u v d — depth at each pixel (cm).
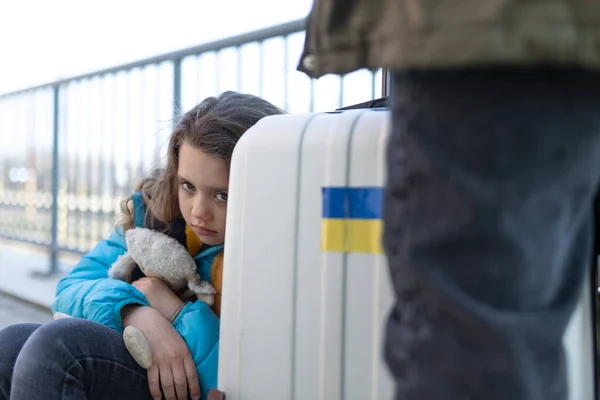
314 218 85
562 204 52
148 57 295
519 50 48
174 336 107
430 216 52
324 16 62
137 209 127
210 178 108
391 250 56
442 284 51
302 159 86
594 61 49
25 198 400
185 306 114
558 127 51
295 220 86
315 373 84
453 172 51
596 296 74
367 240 81
